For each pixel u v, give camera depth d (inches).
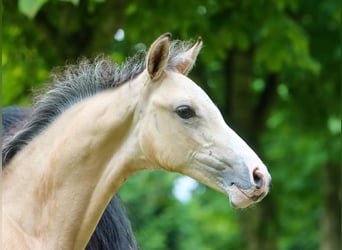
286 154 856.9
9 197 249.9
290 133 802.2
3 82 559.8
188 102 237.9
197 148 236.8
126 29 564.1
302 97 742.5
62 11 513.0
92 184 247.3
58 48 526.0
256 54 639.1
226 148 234.2
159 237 1304.1
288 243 1053.8
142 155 243.6
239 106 697.6
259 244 729.0
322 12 658.2
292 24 578.2
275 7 577.6
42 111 255.1
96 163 246.8
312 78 708.0
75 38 527.2
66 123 251.6
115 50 601.3
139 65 252.5
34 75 553.0
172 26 563.5
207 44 582.2
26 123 256.8
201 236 1342.3
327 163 814.5
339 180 822.5
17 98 571.8
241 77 695.7
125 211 315.9
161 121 239.5
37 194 249.0
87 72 257.0
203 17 569.0
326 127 766.5
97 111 247.9
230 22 590.6
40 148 252.5
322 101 740.7
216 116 238.5
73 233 247.3
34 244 245.4
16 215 247.4
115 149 246.8
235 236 1091.9
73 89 255.4
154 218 1321.4
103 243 301.1
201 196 1023.6
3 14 514.6
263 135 820.6
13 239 241.1
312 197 872.3
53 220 247.0
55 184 247.4
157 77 242.4
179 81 242.8
